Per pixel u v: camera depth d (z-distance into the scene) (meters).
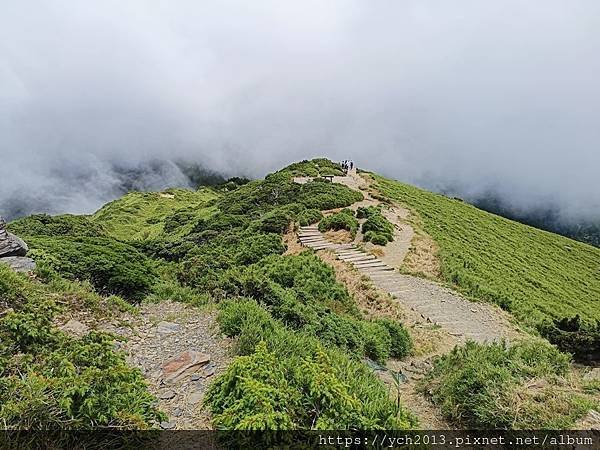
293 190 40.56
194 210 58.31
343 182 46.84
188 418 5.80
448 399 7.43
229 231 30.73
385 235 25.53
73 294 9.93
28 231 33.59
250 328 8.34
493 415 6.50
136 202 83.88
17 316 6.65
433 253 24.16
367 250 23.19
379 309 15.70
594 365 11.48
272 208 36.41
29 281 9.91
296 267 18.42
